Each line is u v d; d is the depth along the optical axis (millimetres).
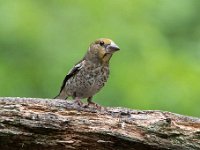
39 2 16031
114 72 15203
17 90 15164
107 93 14922
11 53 15352
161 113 10172
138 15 16469
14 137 9469
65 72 15289
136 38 15773
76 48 15578
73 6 16219
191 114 14758
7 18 15320
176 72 15289
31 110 9672
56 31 15727
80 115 9906
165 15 17219
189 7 17688
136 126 9883
